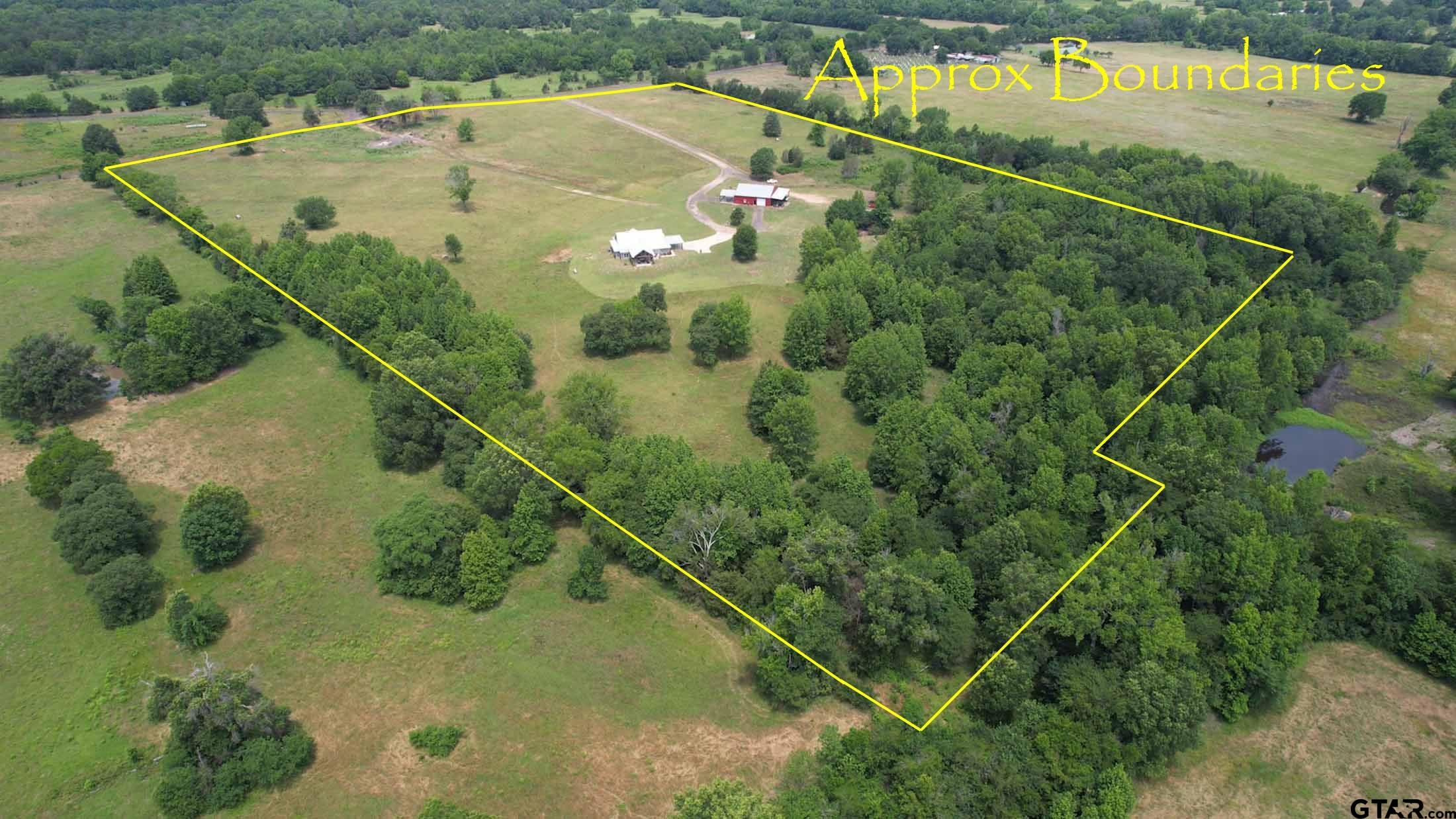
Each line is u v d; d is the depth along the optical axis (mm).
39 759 76812
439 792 74625
